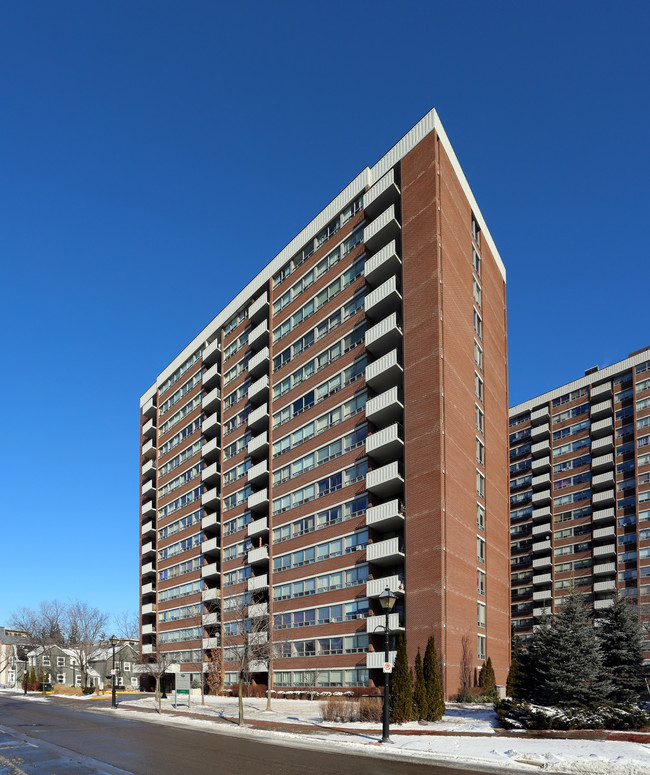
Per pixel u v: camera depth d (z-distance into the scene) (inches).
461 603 1759.4
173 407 3555.6
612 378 3671.3
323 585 2060.8
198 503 3090.6
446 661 1617.9
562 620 1234.6
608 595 3371.1
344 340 2172.7
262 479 2571.4
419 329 1892.2
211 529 2952.8
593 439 3695.9
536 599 3661.4
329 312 2278.5
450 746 928.9
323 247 2379.4
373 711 1291.8
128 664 3951.8
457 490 1820.9
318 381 2272.4
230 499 2785.4
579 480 3700.8
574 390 3858.3
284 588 2255.2
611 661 1441.9
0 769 795.4
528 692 1217.4
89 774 753.0
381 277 2098.9
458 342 1956.2
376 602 1855.3
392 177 2089.1
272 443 2485.2
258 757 872.3
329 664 1959.9
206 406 3093.0
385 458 1995.6
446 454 1772.9
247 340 2839.6
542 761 786.8
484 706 1499.8
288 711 1621.6
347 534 1991.9
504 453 2336.4
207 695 2502.5
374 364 1984.5
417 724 1207.6
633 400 3501.5
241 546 2630.4
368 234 2118.6
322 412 2218.3
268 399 2588.6
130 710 1888.5
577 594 1285.7
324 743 1035.3
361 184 2224.4
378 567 1905.8
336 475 2092.8
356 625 1882.4
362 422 2016.5
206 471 3009.4
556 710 1111.0
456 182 2101.4
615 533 3427.7
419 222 1967.3
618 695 1360.7
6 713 1792.6
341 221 2316.7
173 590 3240.7
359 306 2133.4
